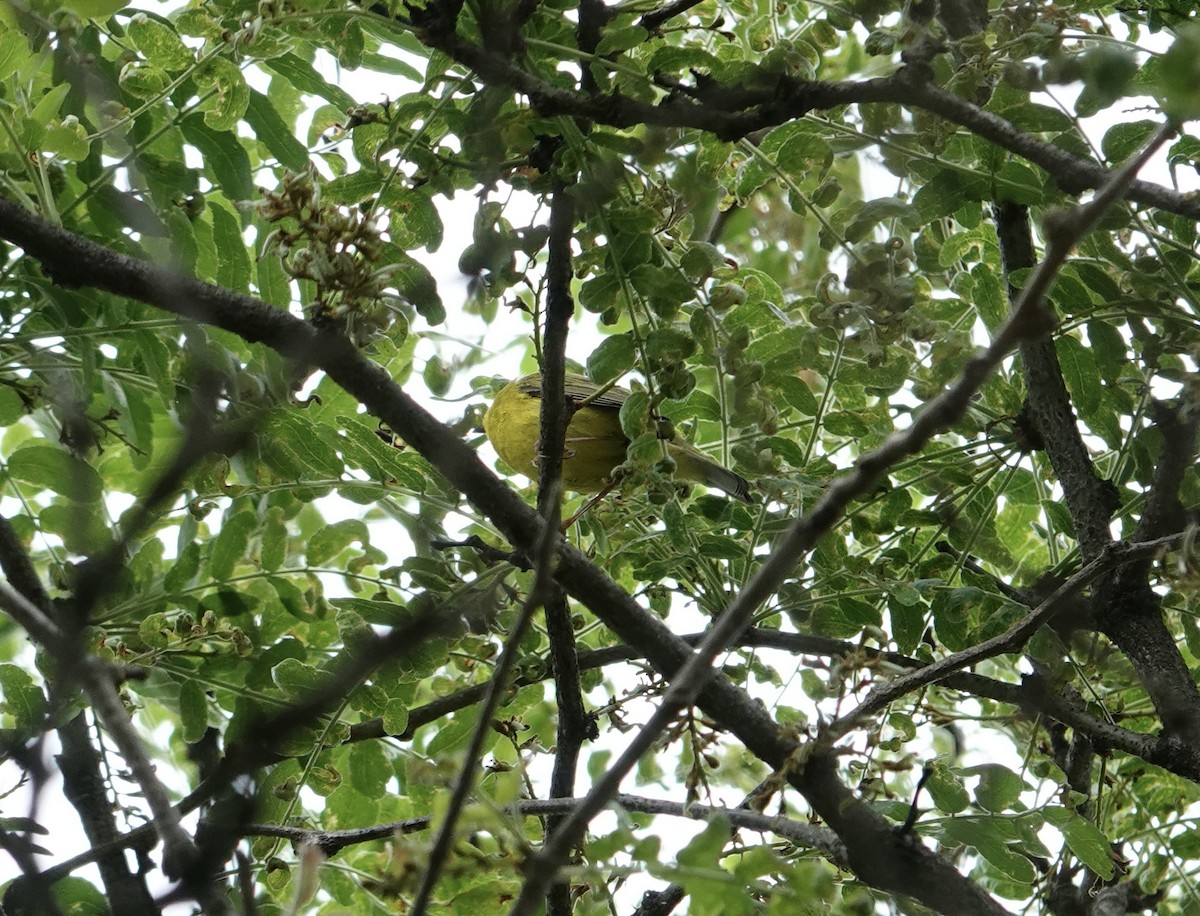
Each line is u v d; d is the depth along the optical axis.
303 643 5.45
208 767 4.67
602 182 4.04
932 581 4.87
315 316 3.76
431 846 2.64
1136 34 4.86
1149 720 5.34
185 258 4.64
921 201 4.55
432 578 4.77
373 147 4.39
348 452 4.81
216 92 4.49
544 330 4.29
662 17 4.38
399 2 3.92
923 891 3.41
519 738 5.49
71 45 4.32
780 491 4.61
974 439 5.05
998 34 4.07
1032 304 2.57
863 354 4.48
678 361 4.11
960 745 4.80
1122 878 5.12
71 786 4.88
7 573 4.36
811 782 3.48
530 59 4.12
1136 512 5.06
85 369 4.64
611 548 5.09
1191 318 4.57
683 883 2.61
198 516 5.01
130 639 4.91
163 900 3.10
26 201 4.18
